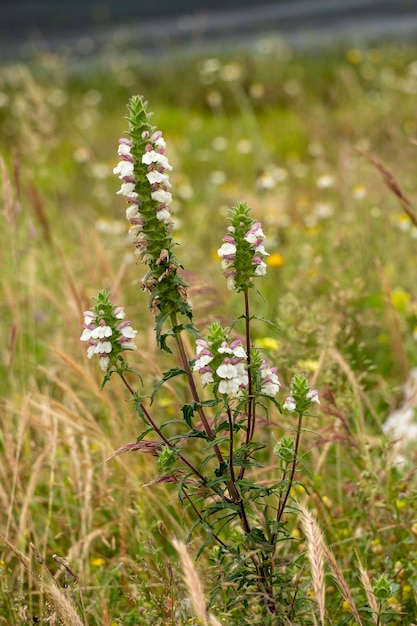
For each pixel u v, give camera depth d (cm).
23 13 2467
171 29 2028
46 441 414
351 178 722
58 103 1194
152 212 258
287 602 270
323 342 414
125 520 348
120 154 256
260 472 350
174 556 355
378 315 534
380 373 494
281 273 590
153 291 260
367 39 1557
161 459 269
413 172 729
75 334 440
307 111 1152
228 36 1861
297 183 887
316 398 268
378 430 432
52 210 729
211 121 1262
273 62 1421
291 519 364
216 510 264
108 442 365
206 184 897
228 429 262
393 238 610
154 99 1437
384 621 291
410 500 345
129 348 258
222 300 425
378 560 335
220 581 275
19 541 342
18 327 471
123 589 337
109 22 2202
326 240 639
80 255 641
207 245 692
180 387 443
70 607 267
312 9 2031
